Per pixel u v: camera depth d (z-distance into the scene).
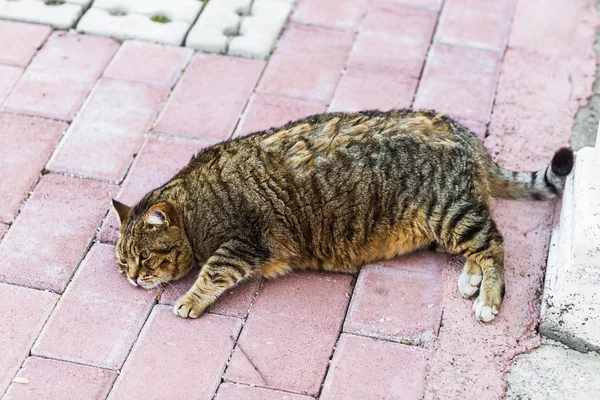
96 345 1.78
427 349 1.77
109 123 2.05
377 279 1.85
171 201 1.84
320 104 2.08
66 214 1.93
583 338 1.76
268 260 1.84
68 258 1.87
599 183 1.72
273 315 1.81
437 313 1.80
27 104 2.07
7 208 1.93
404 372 1.75
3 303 1.82
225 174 1.84
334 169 1.82
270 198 1.82
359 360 1.76
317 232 1.83
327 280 1.85
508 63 2.14
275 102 2.08
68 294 1.83
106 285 1.84
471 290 1.82
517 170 1.98
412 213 1.83
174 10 2.23
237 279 1.83
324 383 1.74
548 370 1.75
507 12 2.23
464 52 2.16
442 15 2.23
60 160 1.99
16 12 2.22
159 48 2.17
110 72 2.13
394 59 2.15
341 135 1.83
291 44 2.18
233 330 1.79
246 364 1.76
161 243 1.81
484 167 1.88
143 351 1.77
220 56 2.16
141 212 1.83
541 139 2.02
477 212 1.82
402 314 1.81
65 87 2.10
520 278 1.84
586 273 1.71
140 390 1.73
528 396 1.73
